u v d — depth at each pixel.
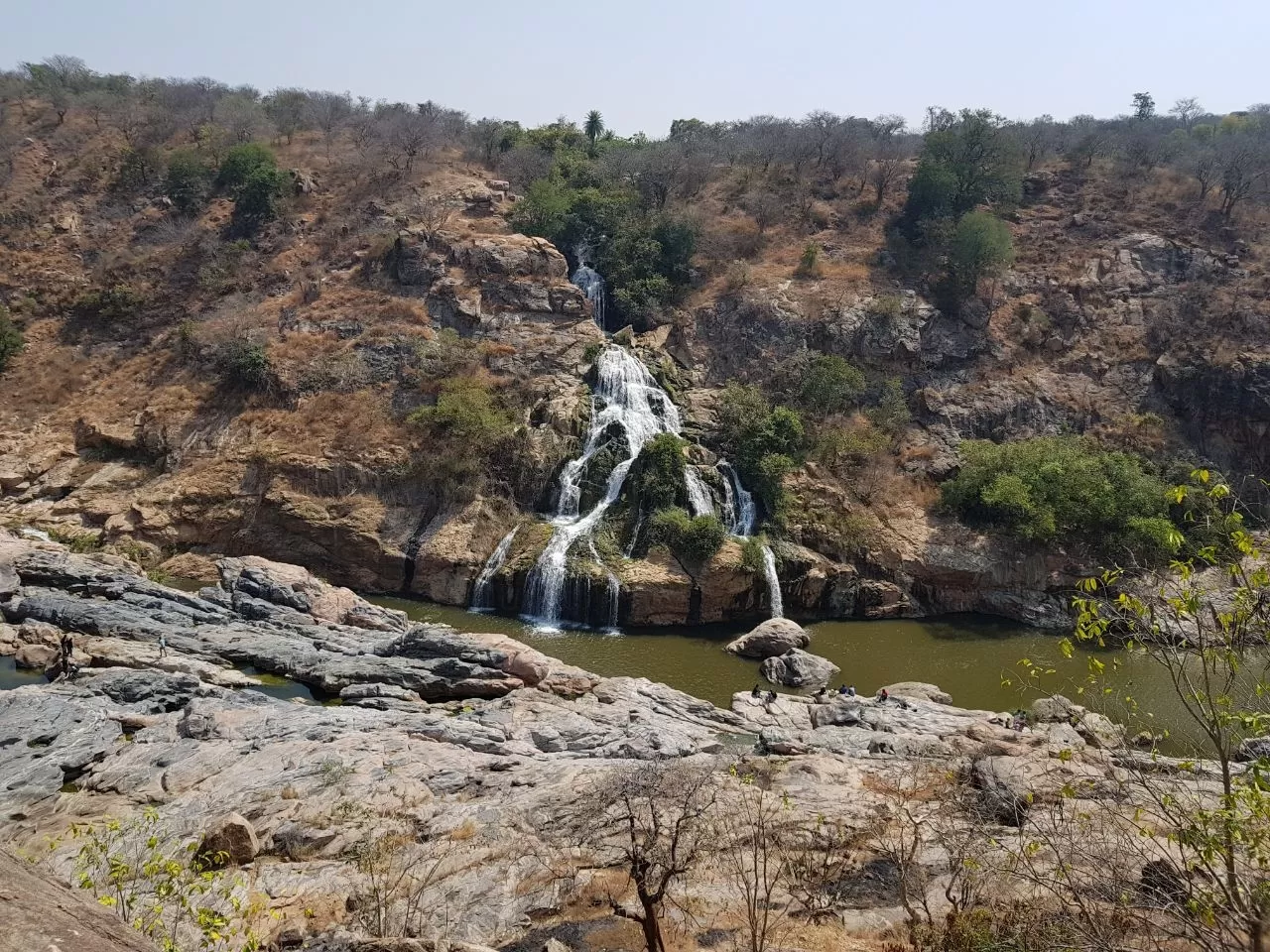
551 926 12.93
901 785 18.00
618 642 31.75
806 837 15.48
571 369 42.72
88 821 16.67
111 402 43.66
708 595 33.72
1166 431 41.84
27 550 32.22
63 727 20.36
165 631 27.27
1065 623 34.00
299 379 42.06
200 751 19.69
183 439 40.78
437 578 35.41
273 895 13.72
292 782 18.14
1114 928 9.19
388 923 12.47
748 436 39.66
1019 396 43.66
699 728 23.62
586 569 33.66
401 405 40.62
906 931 12.62
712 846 14.83
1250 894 7.20
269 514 37.38
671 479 36.41
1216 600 21.06
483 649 26.33
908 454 41.09
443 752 20.27
